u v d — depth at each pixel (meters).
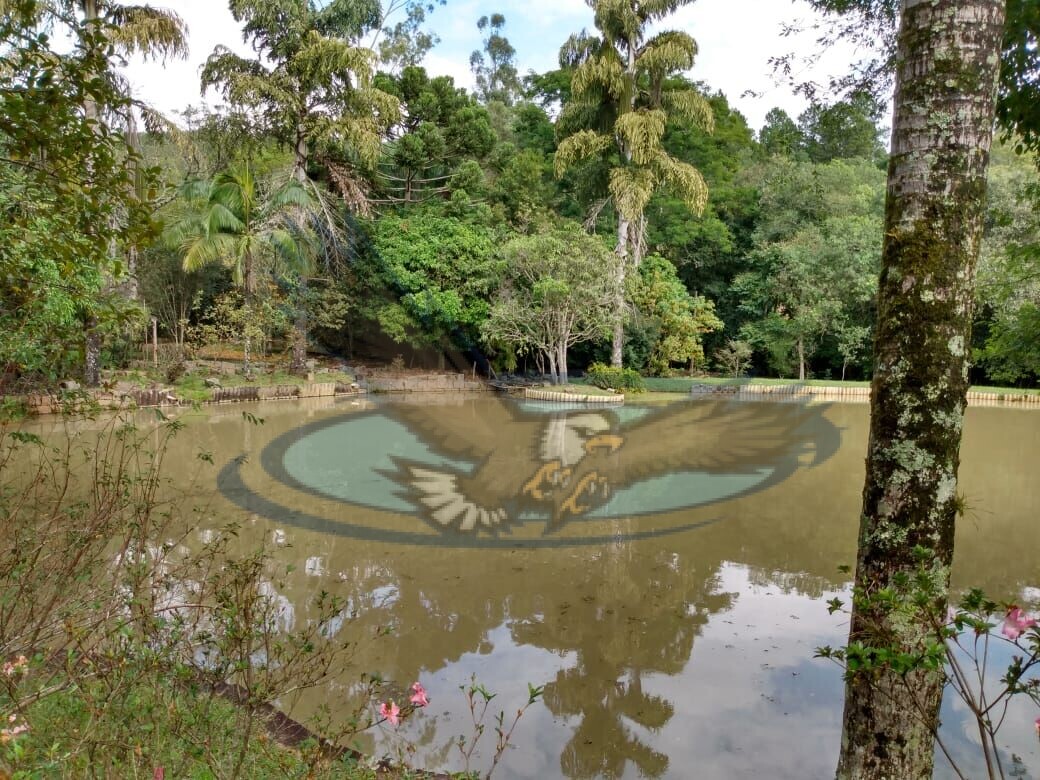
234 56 13.83
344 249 8.83
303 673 2.33
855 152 21.38
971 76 1.83
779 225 20.80
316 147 13.72
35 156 2.01
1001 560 5.28
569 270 13.71
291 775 1.94
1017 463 9.12
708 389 16.22
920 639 1.73
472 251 12.80
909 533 1.87
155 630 2.05
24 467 4.13
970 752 2.75
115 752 1.63
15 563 2.26
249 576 2.40
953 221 1.85
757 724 2.97
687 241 20.73
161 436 8.44
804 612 4.20
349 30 15.23
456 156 17.67
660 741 2.82
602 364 15.71
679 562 4.97
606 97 17.22
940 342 1.86
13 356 2.42
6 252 2.20
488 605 4.18
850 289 19.25
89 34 1.92
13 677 1.65
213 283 15.62
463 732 2.83
